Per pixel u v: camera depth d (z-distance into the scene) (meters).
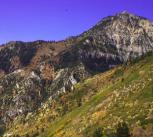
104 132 127.44
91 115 173.75
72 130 177.62
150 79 164.88
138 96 151.88
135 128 109.94
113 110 156.50
